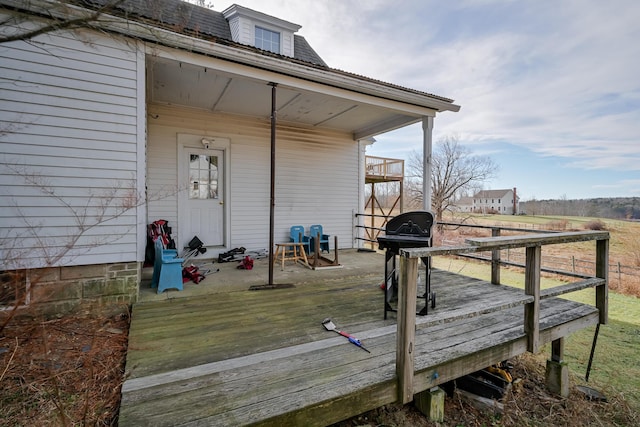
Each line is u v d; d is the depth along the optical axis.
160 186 5.37
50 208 2.92
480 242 1.96
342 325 2.64
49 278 2.91
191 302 3.25
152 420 1.43
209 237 5.89
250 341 2.31
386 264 2.86
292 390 1.69
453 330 2.55
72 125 3.01
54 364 2.14
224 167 5.96
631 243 13.13
